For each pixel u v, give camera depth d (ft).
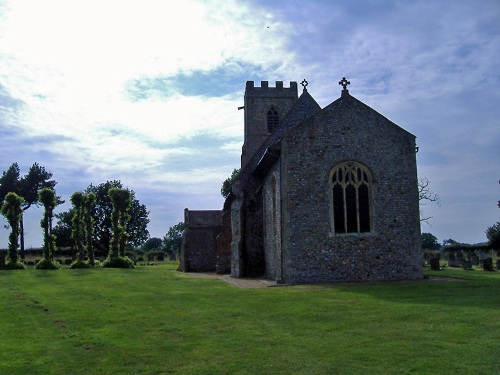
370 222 77.51
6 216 123.65
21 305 53.98
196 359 31.76
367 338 35.06
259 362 30.53
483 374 26.43
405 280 74.38
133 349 34.40
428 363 28.66
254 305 51.44
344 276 75.51
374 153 78.84
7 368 30.40
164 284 77.97
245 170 100.73
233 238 100.12
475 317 40.50
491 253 177.88
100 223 242.58
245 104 142.20
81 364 31.22
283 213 76.43
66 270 114.83
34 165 225.76
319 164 77.61
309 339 35.63
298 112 101.76
